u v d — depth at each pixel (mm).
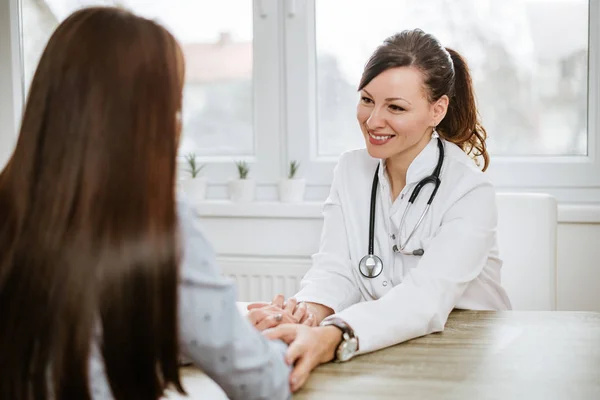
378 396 937
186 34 2518
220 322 790
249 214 2357
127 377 721
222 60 2512
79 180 709
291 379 960
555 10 2248
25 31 2572
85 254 697
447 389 959
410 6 2344
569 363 1066
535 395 931
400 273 1499
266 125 2457
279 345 1007
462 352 1138
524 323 1317
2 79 2533
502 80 2307
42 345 710
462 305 1506
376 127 1410
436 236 1408
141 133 726
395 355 1132
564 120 2289
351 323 1139
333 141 2467
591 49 2211
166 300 721
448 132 1609
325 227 1628
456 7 2305
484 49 2303
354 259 1556
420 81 1395
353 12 2389
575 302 2199
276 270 2352
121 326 705
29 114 747
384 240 1529
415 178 1494
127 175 714
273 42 2418
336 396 940
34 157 736
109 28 742
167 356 736
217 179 2520
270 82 2434
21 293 715
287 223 2359
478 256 1392
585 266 2184
